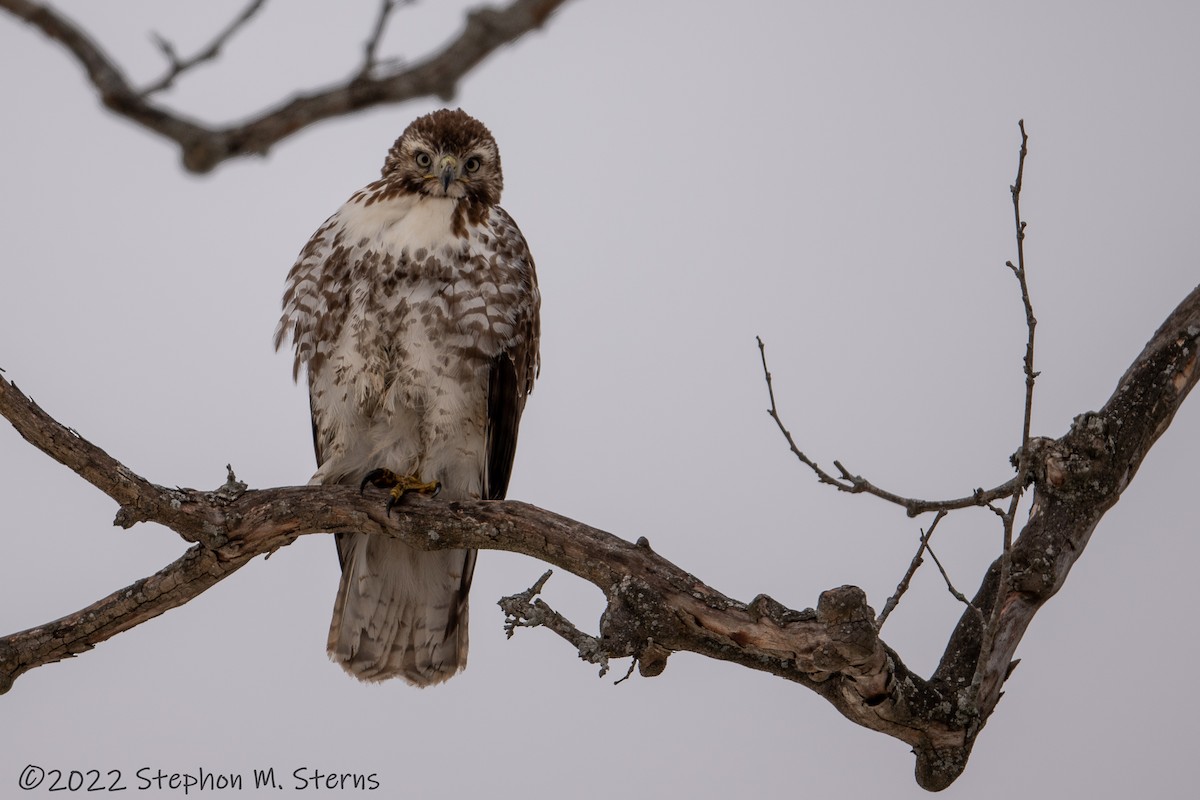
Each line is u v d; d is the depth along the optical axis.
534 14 4.14
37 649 10.55
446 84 4.15
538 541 10.26
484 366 12.85
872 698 9.13
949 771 9.50
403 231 12.73
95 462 9.98
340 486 10.98
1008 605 9.89
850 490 9.04
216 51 4.45
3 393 9.59
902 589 8.97
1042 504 10.05
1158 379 10.27
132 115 4.15
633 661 9.44
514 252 13.10
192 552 10.71
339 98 4.17
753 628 9.19
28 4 4.11
